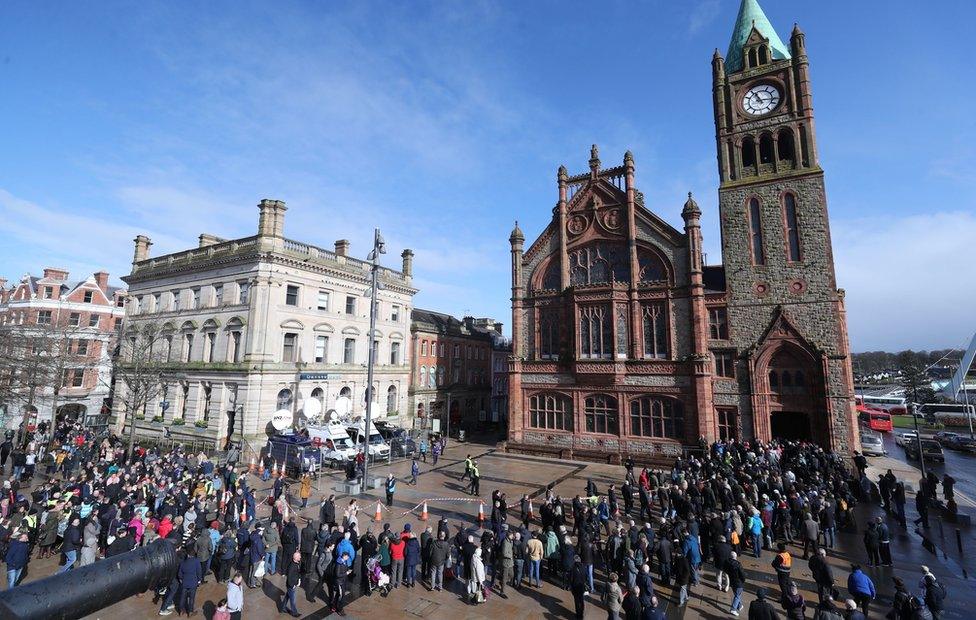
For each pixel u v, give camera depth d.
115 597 7.51
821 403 33.56
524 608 14.25
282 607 13.95
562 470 33.84
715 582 16.02
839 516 21.52
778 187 37.12
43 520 17.44
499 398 71.75
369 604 14.37
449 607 14.25
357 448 35.16
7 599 6.14
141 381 36.41
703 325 35.88
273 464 31.25
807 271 35.38
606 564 16.06
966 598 15.24
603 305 39.25
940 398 79.62
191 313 42.16
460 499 25.72
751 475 24.16
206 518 17.80
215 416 37.94
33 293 53.62
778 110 38.34
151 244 50.62
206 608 13.83
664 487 25.86
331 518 18.53
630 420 37.53
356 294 46.19
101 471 25.20
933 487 25.53
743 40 41.78
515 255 43.88
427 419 54.84
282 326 38.75
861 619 10.91
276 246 38.59
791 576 16.53
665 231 38.19
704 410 34.53
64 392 52.25
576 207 42.38
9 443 30.50
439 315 70.94
